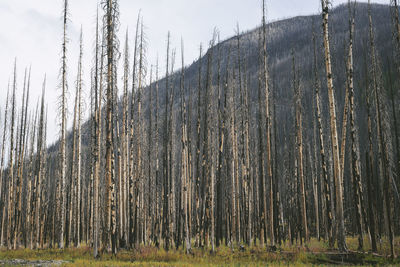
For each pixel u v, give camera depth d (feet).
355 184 71.26
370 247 71.97
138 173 87.30
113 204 64.18
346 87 77.82
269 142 76.02
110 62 64.49
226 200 95.04
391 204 72.18
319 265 54.44
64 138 79.51
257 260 61.87
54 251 75.87
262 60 82.48
